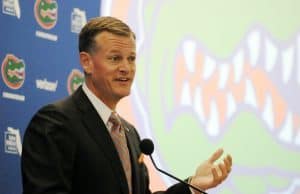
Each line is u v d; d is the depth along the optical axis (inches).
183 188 370.6
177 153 500.7
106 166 351.9
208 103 521.0
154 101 492.4
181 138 504.1
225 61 532.7
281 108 561.3
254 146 542.9
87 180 348.5
